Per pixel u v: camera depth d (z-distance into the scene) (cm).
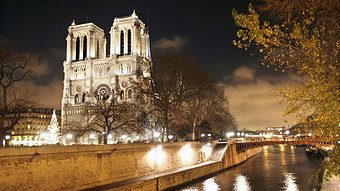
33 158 3550
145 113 8025
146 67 8862
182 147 7344
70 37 17538
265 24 1380
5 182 3228
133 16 16850
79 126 11419
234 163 9338
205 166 6756
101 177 4575
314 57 1398
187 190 5116
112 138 11094
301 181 5941
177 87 7769
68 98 16762
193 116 8644
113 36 16875
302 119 1530
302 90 1520
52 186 3766
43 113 19275
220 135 15162
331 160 1441
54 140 12681
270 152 16438
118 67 16325
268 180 6150
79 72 17038
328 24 1359
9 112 4653
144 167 5659
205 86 8012
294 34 1373
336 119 1434
